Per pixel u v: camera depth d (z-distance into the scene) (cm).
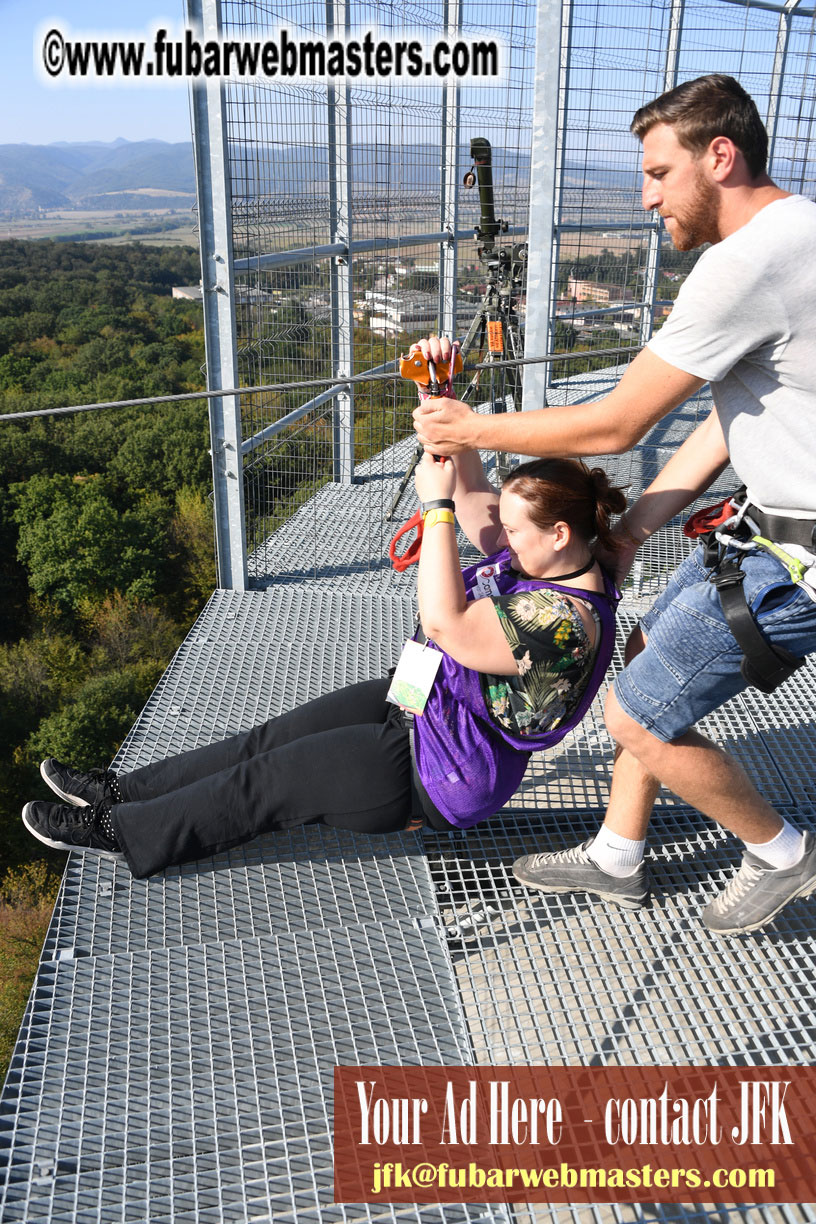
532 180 282
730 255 120
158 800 178
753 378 130
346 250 411
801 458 130
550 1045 152
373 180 414
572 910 183
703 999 160
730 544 140
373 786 173
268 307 359
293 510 416
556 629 150
